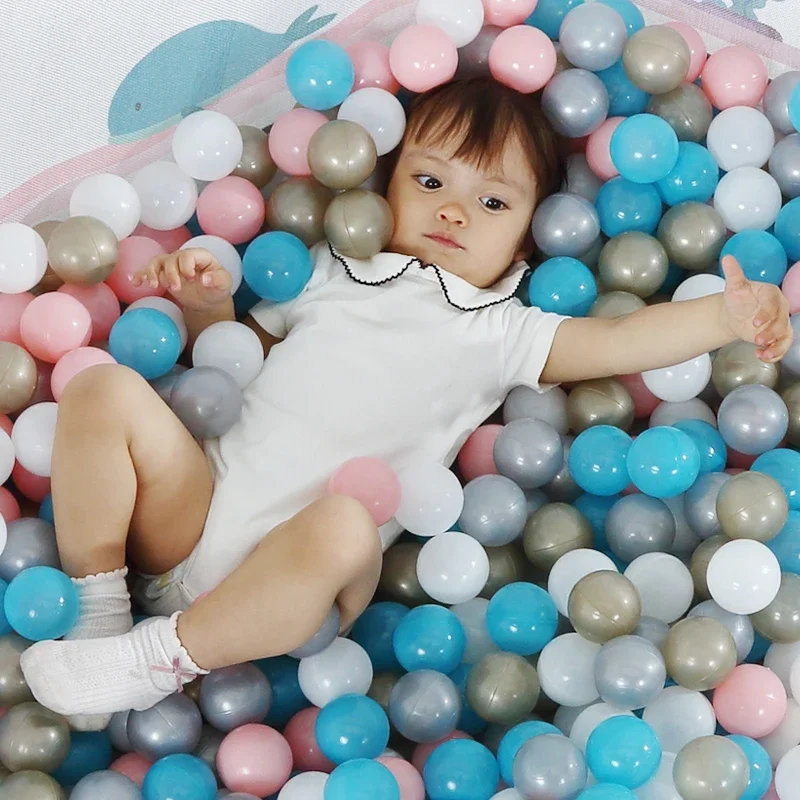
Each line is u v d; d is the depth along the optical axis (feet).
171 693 4.26
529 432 5.16
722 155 5.90
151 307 5.28
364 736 4.17
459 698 4.43
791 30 6.20
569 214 5.68
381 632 4.83
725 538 4.81
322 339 5.33
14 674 4.23
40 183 5.65
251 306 5.90
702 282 5.46
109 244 5.21
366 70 5.89
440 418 5.32
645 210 5.81
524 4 6.00
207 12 5.77
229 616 4.10
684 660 4.26
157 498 4.48
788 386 5.44
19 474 5.07
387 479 4.70
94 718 4.27
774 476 4.93
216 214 5.62
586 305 5.62
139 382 4.42
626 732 3.99
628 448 5.07
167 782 3.99
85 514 4.29
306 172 5.76
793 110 5.71
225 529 4.69
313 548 4.10
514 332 5.44
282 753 4.30
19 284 5.17
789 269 5.69
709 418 5.50
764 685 4.33
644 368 5.16
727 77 5.98
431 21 5.87
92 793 3.95
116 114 5.74
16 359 4.91
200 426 4.80
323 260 5.67
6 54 5.43
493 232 5.60
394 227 5.66
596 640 4.42
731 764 3.92
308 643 4.33
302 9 6.01
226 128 5.56
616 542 5.04
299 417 5.06
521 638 4.61
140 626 4.23
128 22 5.62
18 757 4.05
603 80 6.07
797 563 4.74
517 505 4.99
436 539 4.80
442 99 5.73
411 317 5.39
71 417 4.33
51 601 4.13
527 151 5.69
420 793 4.21
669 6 6.23
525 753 3.99
